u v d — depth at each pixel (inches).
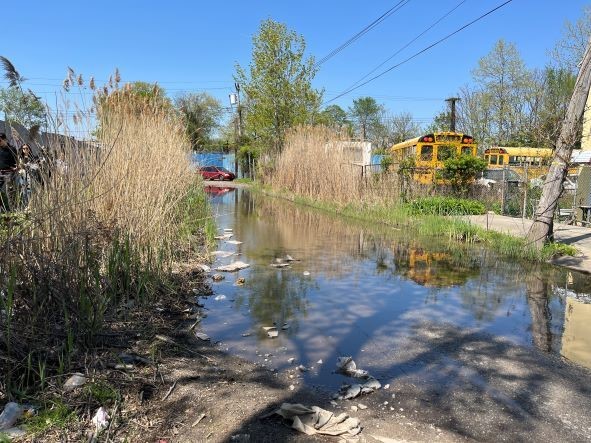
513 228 456.1
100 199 228.2
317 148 780.0
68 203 183.8
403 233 476.7
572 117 345.7
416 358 166.2
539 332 194.9
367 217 576.7
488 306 230.8
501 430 120.3
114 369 142.8
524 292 257.8
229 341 178.9
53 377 131.2
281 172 932.0
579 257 335.0
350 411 128.1
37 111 199.6
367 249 386.0
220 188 1255.5
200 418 120.7
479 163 641.6
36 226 169.2
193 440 111.1
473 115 1428.4
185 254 316.5
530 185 519.8
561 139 349.7
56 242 172.4
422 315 215.8
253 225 527.5
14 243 154.6
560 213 540.7
